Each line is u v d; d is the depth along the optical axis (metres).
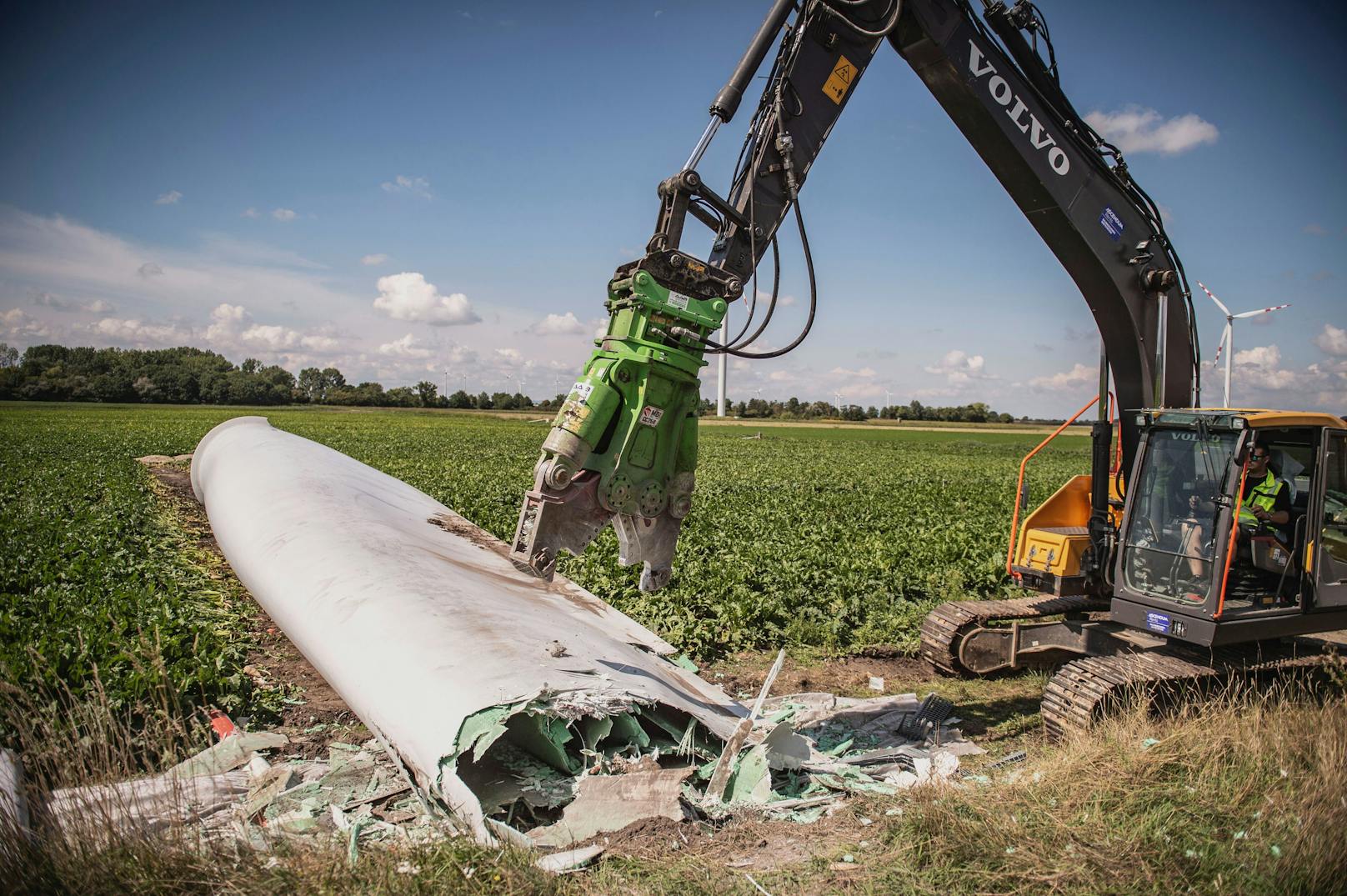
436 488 22.98
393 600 6.59
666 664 7.59
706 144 5.83
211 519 11.61
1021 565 8.23
